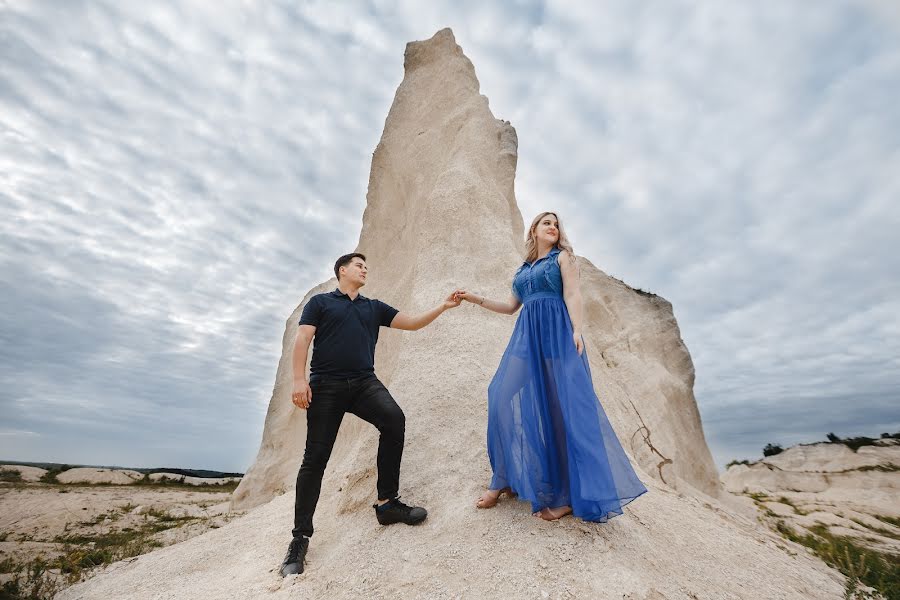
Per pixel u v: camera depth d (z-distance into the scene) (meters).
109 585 3.73
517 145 8.12
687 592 2.44
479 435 3.68
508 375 3.04
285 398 11.59
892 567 4.43
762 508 10.16
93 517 8.54
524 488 2.71
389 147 8.89
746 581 2.86
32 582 4.21
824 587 3.30
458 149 7.29
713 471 9.20
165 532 6.70
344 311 3.30
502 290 5.32
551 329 3.05
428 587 2.38
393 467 3.07
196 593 2.96
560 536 2.63
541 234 3.38
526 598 2.22
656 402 8.28
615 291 11.09
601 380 6.64
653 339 10.35
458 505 3.04
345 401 3.17
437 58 9.48
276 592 2.64
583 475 2.61
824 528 8.30
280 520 4.17
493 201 6.51
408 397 4.08
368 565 2.67
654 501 3.88
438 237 5.90
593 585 2.28
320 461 3.07
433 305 5.04
